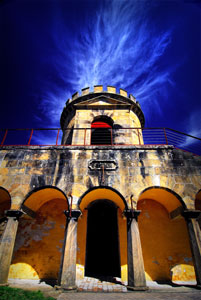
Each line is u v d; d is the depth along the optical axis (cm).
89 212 1104
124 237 976
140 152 962
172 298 597
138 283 696
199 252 745
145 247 978
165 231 1016
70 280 695
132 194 854
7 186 893
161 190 897
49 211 1079
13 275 927
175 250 977
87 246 1038
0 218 1098
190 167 920
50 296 615
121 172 907
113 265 1004
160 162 933
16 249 985
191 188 873
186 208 834
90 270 997
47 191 952
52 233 1025
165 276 922
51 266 950
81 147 982
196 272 736
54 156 961
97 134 1416
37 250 985
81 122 1391
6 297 558
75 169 919
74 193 861
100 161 936
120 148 974
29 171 924
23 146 995
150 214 1058
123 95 1574
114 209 1100
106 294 653
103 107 1461
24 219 1054
